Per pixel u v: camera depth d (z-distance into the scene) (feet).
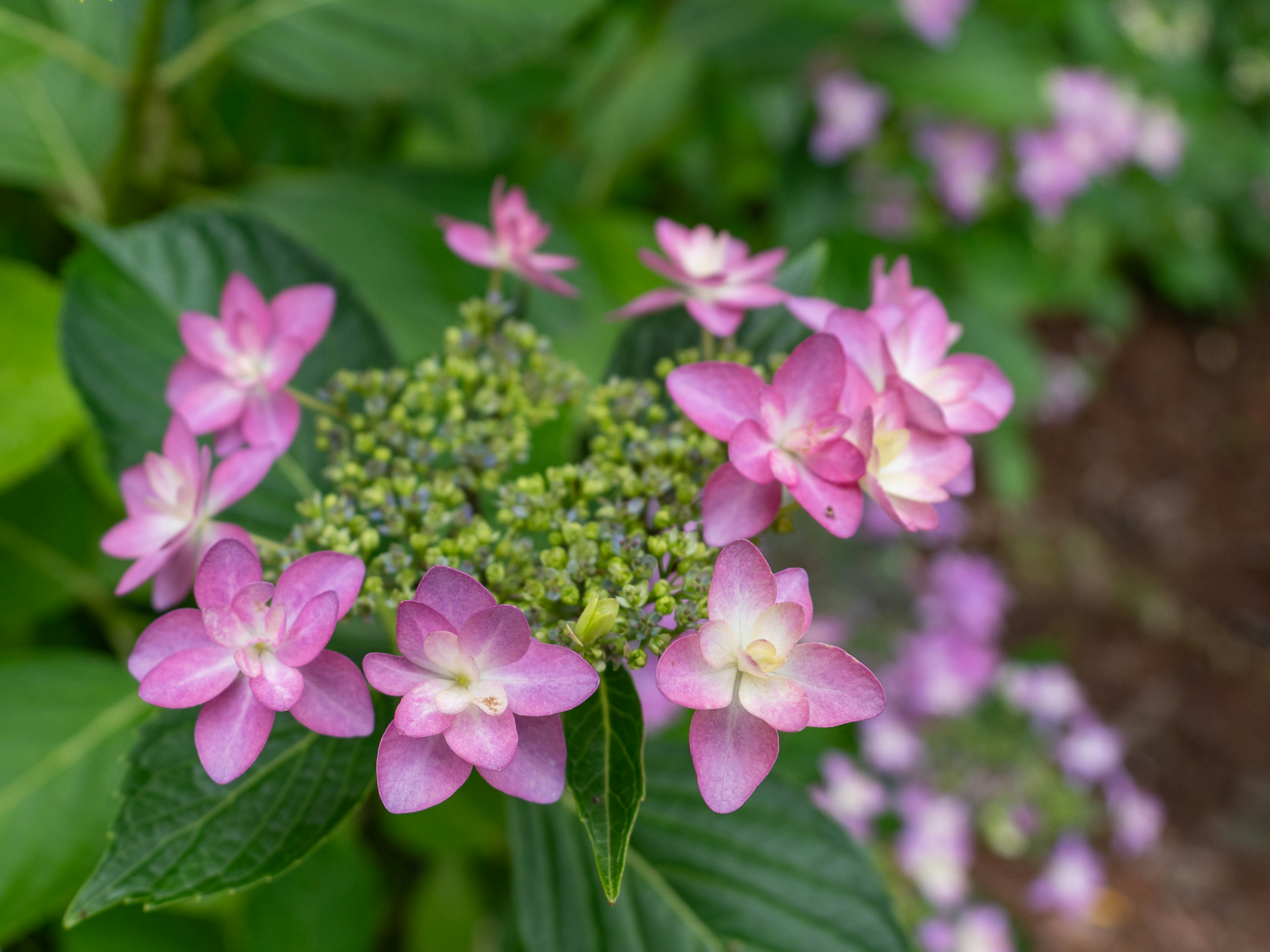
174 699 1.11
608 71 2.86
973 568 3.52
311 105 2.43
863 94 3.34
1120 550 5.57
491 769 1.09
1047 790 3.19
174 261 1.48
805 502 1.18
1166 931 4.09
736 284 1.37
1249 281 7.20
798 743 2.35
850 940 1.42
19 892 1.48
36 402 1.63
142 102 1.64
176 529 1.24
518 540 1.24
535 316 1.86
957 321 3.86
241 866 1.18
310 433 1.45
